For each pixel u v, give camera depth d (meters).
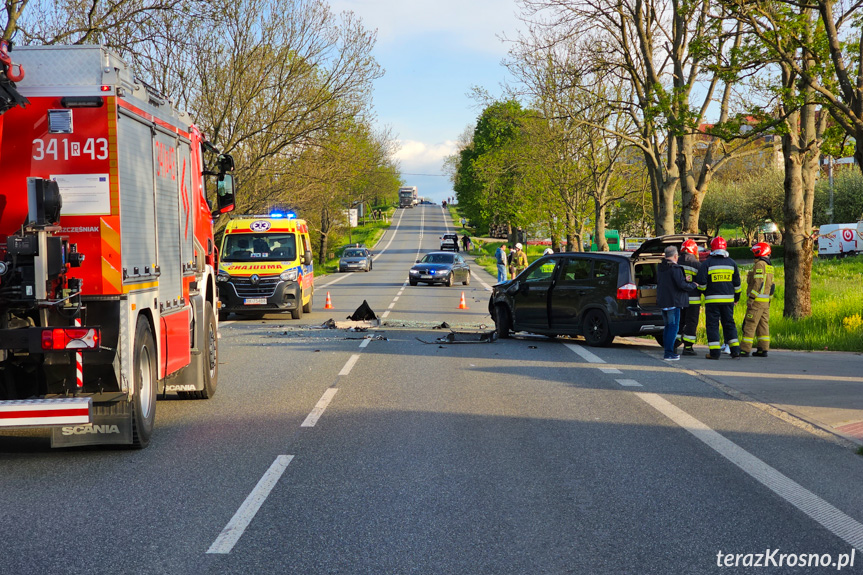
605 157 42.53
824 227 58.53
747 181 74.75
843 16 16.03
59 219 6.64
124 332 6.90
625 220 69.38
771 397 9.98
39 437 8.05
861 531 5.07
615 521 5.27
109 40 23.00
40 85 6.82
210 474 6.50
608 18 26.55
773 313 20.02
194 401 9.99
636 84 27.27
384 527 5.14
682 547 4.77
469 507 5.57
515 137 42.25
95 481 6.30
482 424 8.46
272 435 7.97
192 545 4.81
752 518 5.33
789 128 16.48
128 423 7.07
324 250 72.12
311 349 15.33
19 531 5.07
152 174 7.85
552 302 16.09
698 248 14.93
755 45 15.14
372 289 37.12
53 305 6.46
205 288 10.21
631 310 14.70
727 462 6.85
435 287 38.78
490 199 54.44
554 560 4.56
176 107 8.96
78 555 4.63
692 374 11.97
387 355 14.38
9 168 6.80
